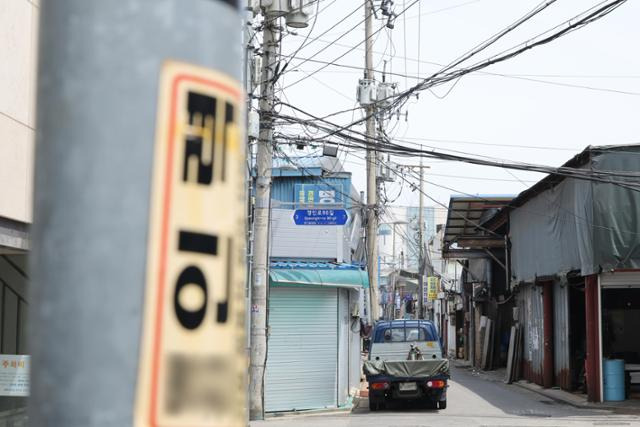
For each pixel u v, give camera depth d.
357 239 41.72
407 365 26.48
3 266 15.41
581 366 31.56
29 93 13.38
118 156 2.07
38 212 2.10
